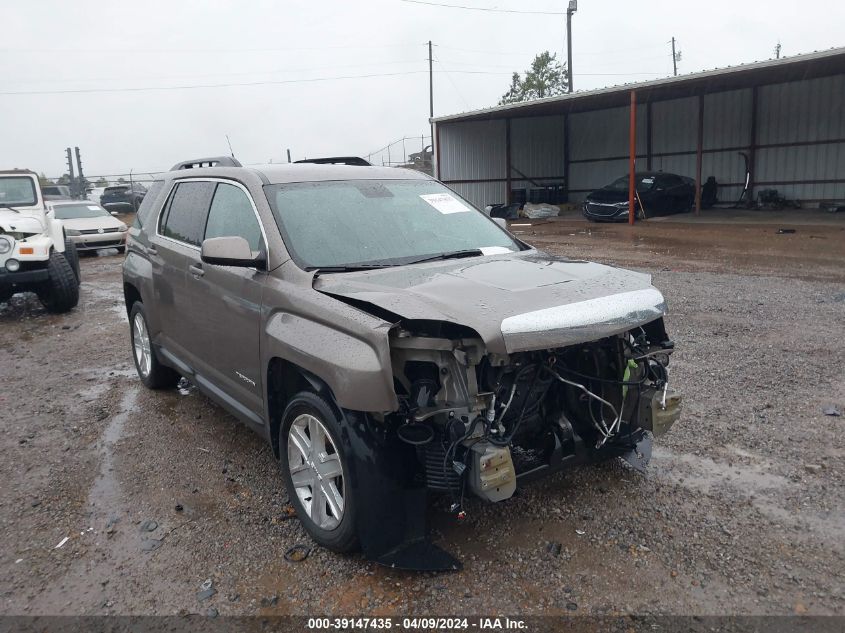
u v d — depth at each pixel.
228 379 4.38
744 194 25.56
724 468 4.21
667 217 23.11
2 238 9.25
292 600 3.12
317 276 3.63
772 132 24.53
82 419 5.55
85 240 17.95
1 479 4.48
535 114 29.19
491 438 3.08
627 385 3.60
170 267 5.07
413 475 3.25
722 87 23.91
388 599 3.09
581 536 3.52
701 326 7.55
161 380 6.03
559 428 3.43
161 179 5.96
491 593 3.10
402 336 3.08
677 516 3.68
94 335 8.71
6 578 3.38
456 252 4.13
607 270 3.74
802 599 2.99
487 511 3.77
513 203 29.83
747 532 3.51
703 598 3.02
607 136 29.53
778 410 5.06
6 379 6.81
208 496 4.15
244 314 3.98
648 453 4.07
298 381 3.70
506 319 2.94
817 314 7.89
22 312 10.51
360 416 3.18
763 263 12.12
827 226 17.98
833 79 22.78
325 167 4.67
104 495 4.22
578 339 3.04
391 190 4.59
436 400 3.09
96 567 3.45
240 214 4.29
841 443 4.47
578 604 3.01
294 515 3.88
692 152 26.94
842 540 3.41
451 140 28.30
